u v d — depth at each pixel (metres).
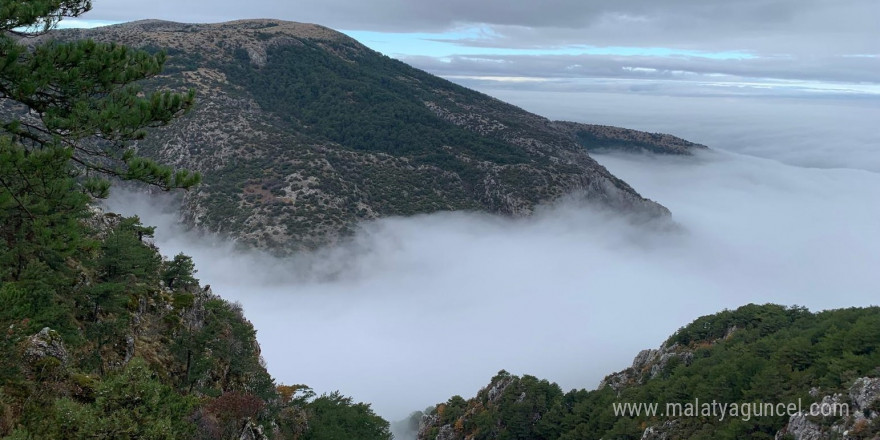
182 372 30.97
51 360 18.61
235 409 27.86
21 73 16.86
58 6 17.88
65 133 17.47
